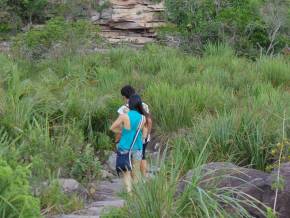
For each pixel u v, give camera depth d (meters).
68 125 12.69
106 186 11.34
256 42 27.06
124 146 9.91
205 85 17.39
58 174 10.00
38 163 9.48
